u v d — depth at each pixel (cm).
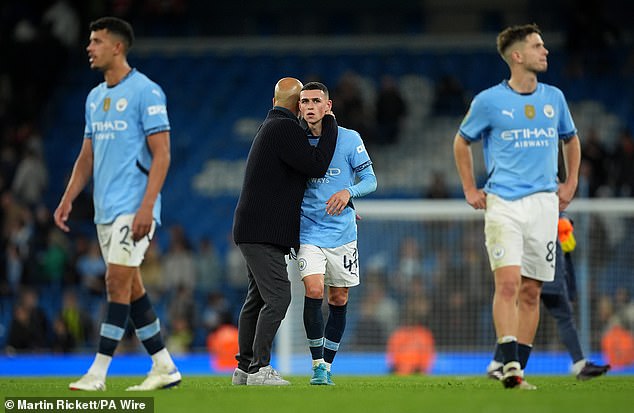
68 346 5575
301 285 4716
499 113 2480
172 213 7356
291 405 1973
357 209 4516
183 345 5588
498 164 2481
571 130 2594
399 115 7412
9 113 7512
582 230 4703
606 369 3081
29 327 5516
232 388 2478
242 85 8188
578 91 7719
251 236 2612
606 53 7862
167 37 8538
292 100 2719
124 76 2405
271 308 2609
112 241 2342
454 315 4959
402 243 5144
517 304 2606
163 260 6250
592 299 4706
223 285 6269
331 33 8462
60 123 7844
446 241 5109
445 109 7694
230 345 5050
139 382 2961
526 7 8188
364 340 4966
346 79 7250
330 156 2622
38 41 7644
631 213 4756
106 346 2338
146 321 2411
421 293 5000
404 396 2184
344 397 2164
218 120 7988
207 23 8556
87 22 8200
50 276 6106
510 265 2427
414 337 4909
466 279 4991
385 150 7500
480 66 8031
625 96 7688
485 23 8275
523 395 2206
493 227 2447
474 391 2352
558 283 3153
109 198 2353
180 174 7656
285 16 8519
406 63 8106
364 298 5031
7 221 6388
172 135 7906
